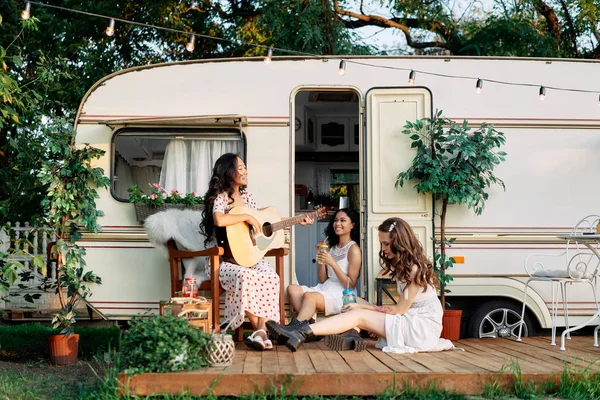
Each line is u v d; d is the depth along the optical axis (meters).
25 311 8.57
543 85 6.75
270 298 5.40
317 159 8.73
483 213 6.66
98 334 7.49
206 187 6.59
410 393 4.21
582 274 5.82
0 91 5.77
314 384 4.21
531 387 4.25
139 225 6.47
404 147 6.63
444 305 6.37
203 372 4.23
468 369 4.40
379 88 6.66
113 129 6.55
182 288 5.64
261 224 5.77
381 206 6.60
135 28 12.34
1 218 8.41
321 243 6.16
